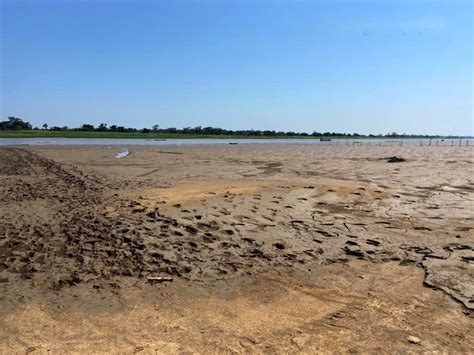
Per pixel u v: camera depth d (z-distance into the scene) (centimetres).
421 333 529
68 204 1217
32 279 675
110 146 5644
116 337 509
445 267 758
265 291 656
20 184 1698
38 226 955
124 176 2044
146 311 581
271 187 1515
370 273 735
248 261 780
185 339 506
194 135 14950
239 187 1509
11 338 504
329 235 950
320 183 1766
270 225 1016
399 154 4428
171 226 970
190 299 622
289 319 564
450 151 5409
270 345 494
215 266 749
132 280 680
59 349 480
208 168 2555
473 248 865
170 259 769
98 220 1005
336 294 649
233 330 530
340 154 4350
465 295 640
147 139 10112
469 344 504
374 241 912
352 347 491
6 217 1045
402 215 1166
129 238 868
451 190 1638
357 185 1736
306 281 698
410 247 874
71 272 703
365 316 574
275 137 17500
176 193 1374
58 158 3259
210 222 1021
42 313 569
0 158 3167
